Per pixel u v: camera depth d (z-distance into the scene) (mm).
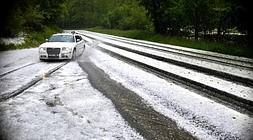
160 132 5801
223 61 16438
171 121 6406
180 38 38000
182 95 8492
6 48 20938
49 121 6148
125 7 86500
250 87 9781
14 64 13820
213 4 35938
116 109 7078
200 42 31234
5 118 6250
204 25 37125
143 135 5633
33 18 36125
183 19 42438
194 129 5992
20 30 28625
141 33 51500
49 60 15695
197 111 7062
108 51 21016
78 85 9477
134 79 10641
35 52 19844
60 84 9586
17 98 7781
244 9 23797
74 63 14508
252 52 20844
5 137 5309
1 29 24547
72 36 17297
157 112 6969
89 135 5516
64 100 7719
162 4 47094
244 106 7617
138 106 7391
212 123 6320
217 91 9109
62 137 5383
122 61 15430
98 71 12164
